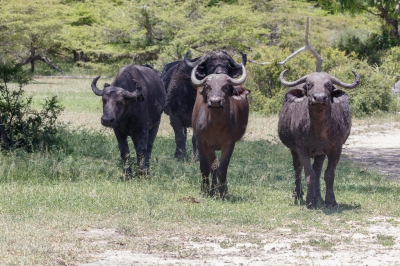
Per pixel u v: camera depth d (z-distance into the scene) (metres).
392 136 83.69
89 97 132.62
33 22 194.50
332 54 113.81
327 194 40.50
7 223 33.81
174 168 51.25
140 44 179.75
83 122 86.19
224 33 168.38
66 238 31.42
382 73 124.50
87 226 34.16
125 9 184.62
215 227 34.69
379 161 64.00
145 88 51.31
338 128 39.12
